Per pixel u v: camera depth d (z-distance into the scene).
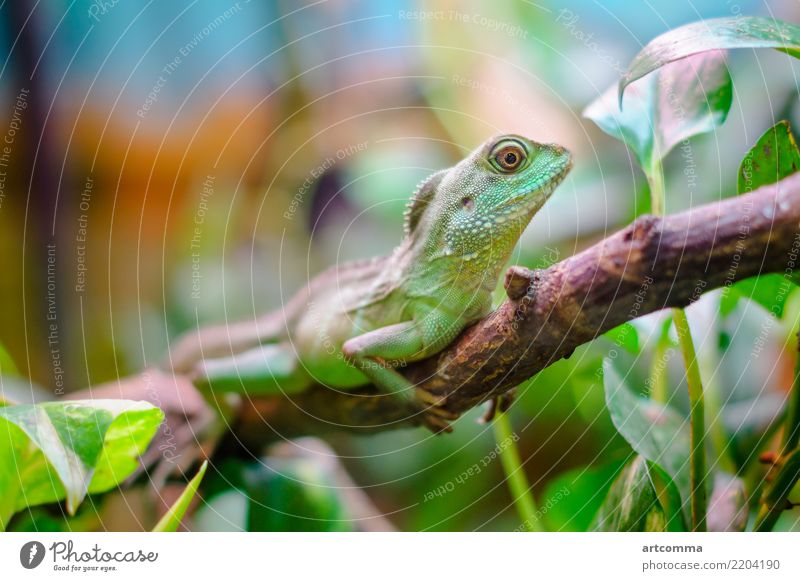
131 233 0.51
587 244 0.45
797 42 0.29
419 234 0.36
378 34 0.50
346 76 0.50
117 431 0.31
